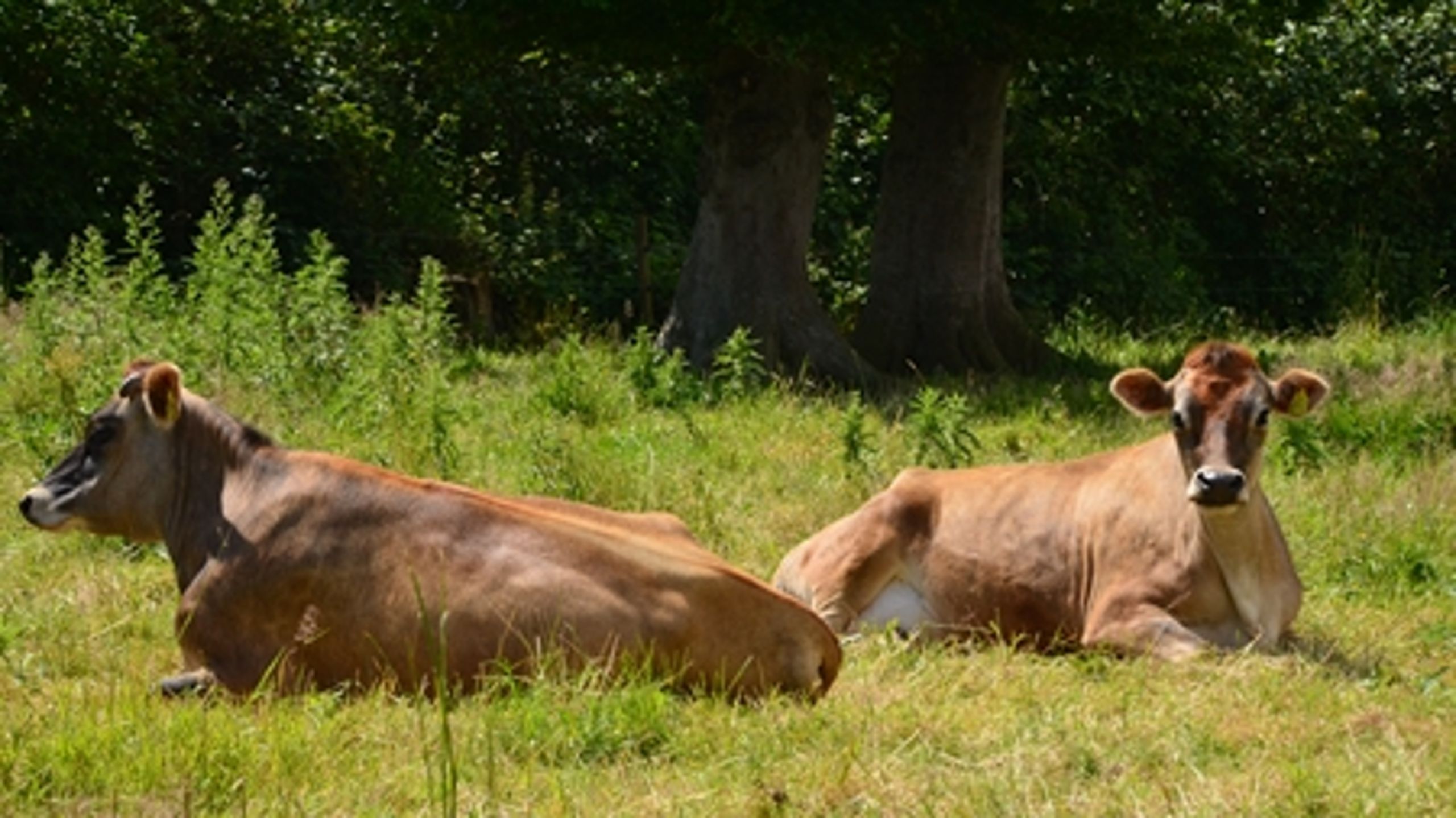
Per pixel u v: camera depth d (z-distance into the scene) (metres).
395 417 16.78
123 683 9.97
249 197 29.00
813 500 15.55
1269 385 11.78
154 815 7.95
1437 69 36.84
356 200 29.61
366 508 10.11
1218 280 36.12
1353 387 22.03
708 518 14.91
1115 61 25.94
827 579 12.92
